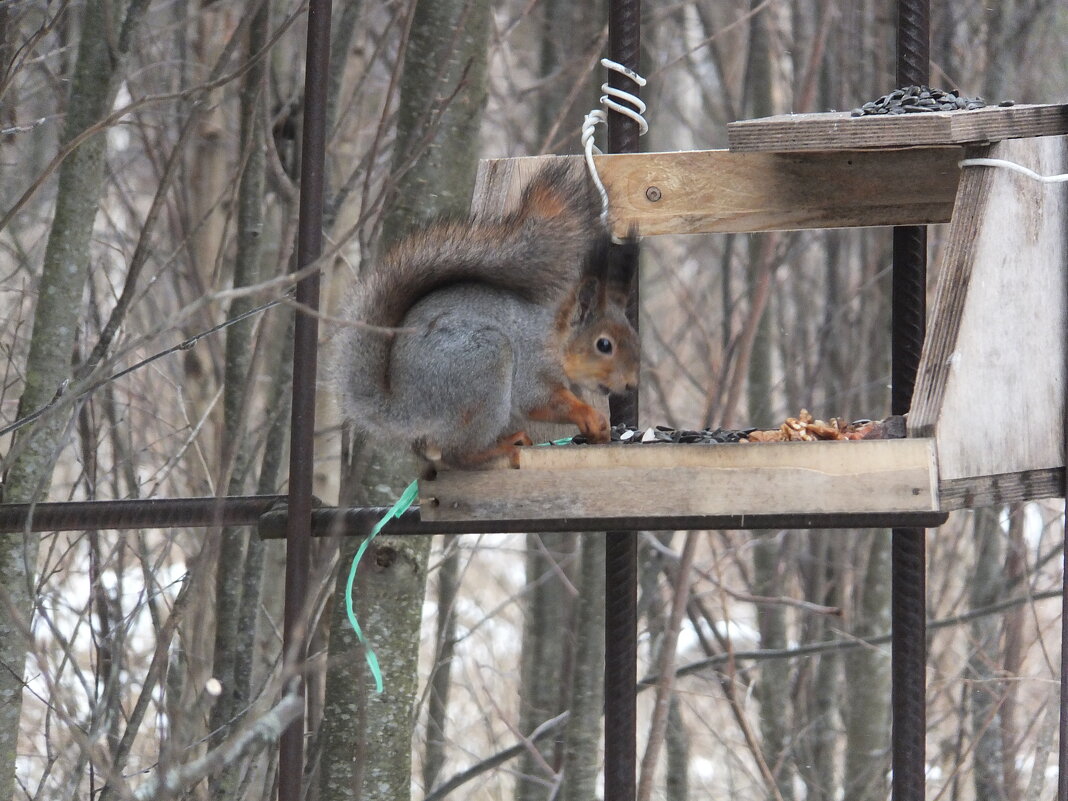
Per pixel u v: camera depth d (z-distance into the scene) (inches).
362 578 347.3
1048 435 283.7
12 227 478.9
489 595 802.8
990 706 484.1
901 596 308.0
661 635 562.9
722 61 677.3
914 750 307.1
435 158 375.2
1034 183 281.9
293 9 509.4
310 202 285.4
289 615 281.4
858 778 529.3
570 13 617.0
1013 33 597.9
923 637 308.5
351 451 383.9
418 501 287.4
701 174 334.6
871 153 325.7
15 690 325.4
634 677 300.0
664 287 890.7
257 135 419.2
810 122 284.7
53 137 570.3
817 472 246.1
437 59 379.2
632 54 333.4
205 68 476.7
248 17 321.7
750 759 667.4
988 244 267.6
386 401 294.8
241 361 414.0
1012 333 271.3
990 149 278.5
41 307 341.1
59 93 427.5
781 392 737.0
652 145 655.8
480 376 284.4
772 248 494.6
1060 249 289.0
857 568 577.6
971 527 657.6
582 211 311.9
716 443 253.1
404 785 346.9
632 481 257.8
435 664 466.3
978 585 549.6
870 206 326.0
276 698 319.0
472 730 668.7
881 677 548.1
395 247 305.9
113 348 401.7
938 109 295.1
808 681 565.3
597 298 313.6
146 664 489.7
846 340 621.0
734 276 792.3
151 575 320.8
